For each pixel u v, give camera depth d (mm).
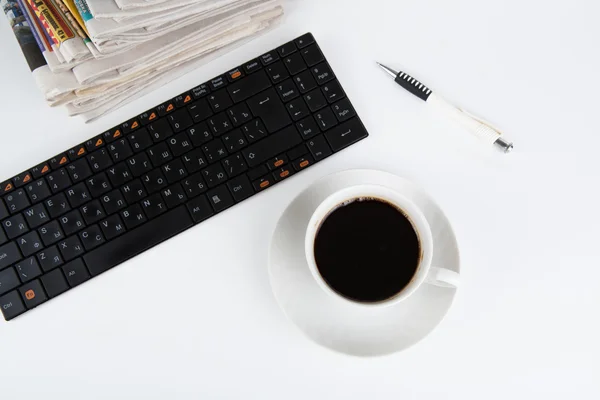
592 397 618
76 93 633
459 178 669
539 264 646
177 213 655
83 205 655
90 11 569
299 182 669
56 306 658
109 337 654
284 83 672
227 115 667
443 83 696
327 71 675
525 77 693
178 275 661
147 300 658
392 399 628
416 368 632
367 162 675
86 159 663
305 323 613
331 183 632
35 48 631
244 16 663
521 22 708
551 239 651
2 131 703
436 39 708
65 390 649
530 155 671
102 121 699
